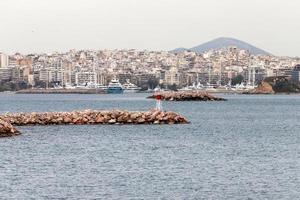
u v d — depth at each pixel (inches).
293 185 2684.5
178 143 4448.8
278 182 2755.9
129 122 6186.0
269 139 4933.6
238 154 3796.8
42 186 2655.0
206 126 6328.7
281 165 3277.6
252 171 3068.4
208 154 3784.5
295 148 4180.6
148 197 2459.4
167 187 2650.1
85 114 6161.4
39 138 4665.4
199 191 2571.4
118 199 2421.3
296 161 3444.9
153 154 3759.8
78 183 2726.4
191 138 4867.1
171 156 3668.8
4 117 5944.9
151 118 6274.6
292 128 6299.2
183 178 2861.7
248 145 4392.2
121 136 4911.4
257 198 2444.6
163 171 3065.9
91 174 2967.5
